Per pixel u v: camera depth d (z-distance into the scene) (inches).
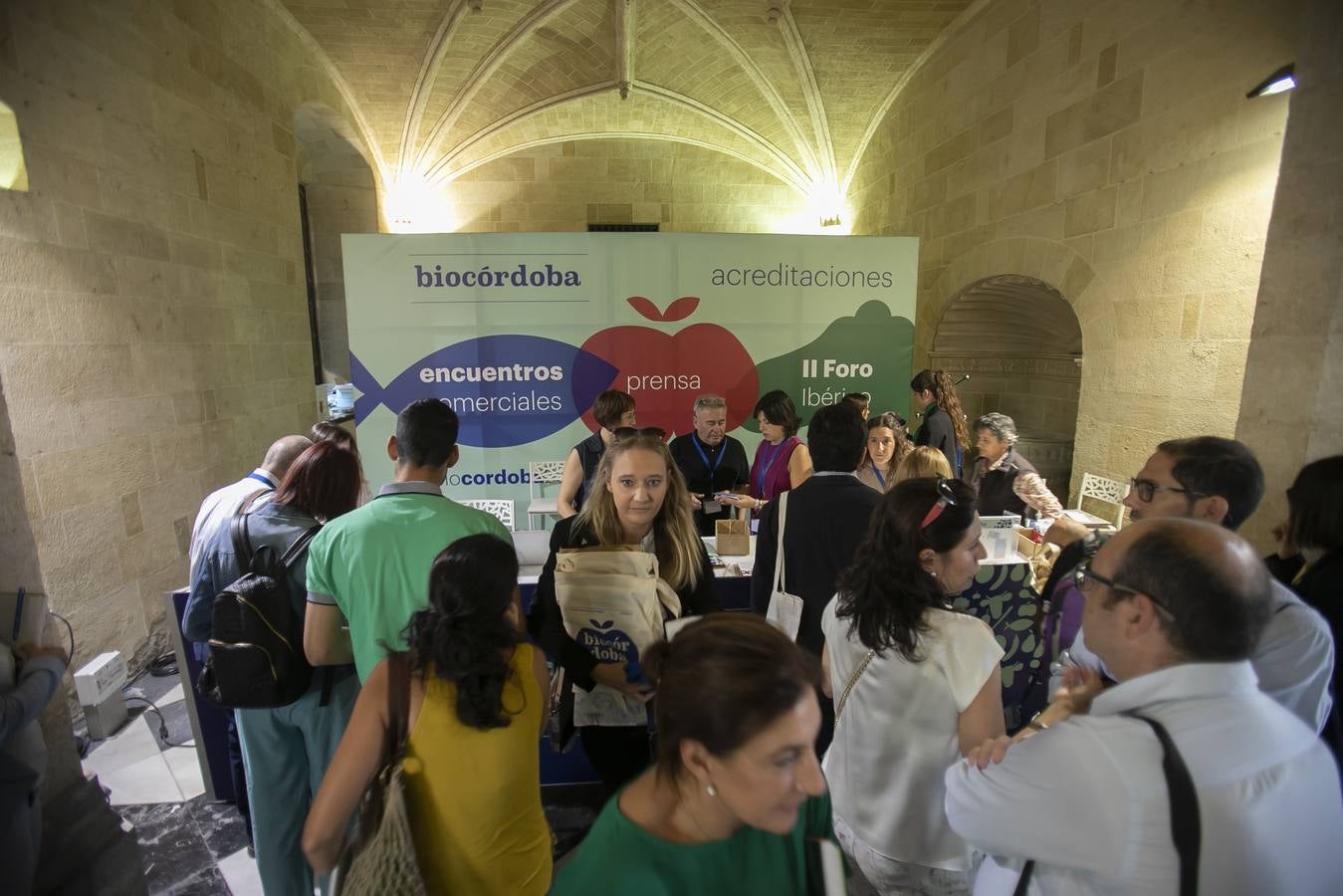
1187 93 120.6
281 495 63.4
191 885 73.2
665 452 59.2
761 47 239.6
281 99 197.3
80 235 113.7
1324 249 72.9
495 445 155.5
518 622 42.4
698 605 61.7
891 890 44.4
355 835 38.3
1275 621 40.1
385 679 38.6
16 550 53.7
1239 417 83.4
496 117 292.2
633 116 300.8
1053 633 59.9
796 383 160.1
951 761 42.3
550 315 151.3
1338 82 70.8
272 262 188.7
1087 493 143.9
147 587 128.0
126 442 124.3
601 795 86.0
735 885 25.0
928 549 42.3
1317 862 25.1
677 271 152.3
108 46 122.6
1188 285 121.7
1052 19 158.4
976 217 194.2
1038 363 254.4
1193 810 24.3
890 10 203.9
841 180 299.9
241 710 59.6
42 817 59.6
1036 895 29.6
